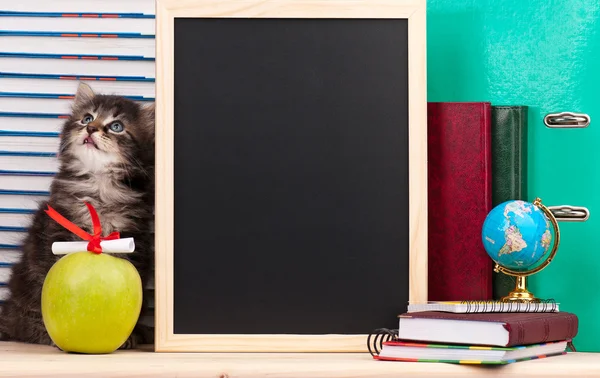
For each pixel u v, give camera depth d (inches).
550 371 41.1
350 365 41.3
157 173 49.3
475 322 40.9
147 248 53.9
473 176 51.4
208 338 48.4
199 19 50.3
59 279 44.2
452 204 51.5
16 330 54.6
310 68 50.1
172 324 48.6
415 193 49.3
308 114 49.9
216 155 49.7
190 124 49.8
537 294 53.3
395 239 49.4
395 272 49.3
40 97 59.1
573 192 53.1
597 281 52.8
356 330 48.9
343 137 49.9
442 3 56.6
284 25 50.3
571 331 46.1
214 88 50.0
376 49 50.2
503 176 51.9
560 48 54.5
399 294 49.1
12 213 58.7
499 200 51.9
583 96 53.9
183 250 49.2
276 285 49.1
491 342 40.4
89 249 45.6
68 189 53.2
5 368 40.5
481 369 41.1
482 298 51.1
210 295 49.0
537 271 49.4
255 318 48.9
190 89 49.9
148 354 46.8
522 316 42.8
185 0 50.1
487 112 51.5
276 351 48.4
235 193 49.6
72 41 59.2
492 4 55.9
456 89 56.2
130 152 53.9
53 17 59.2
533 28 55.1
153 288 54.4
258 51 50.1
